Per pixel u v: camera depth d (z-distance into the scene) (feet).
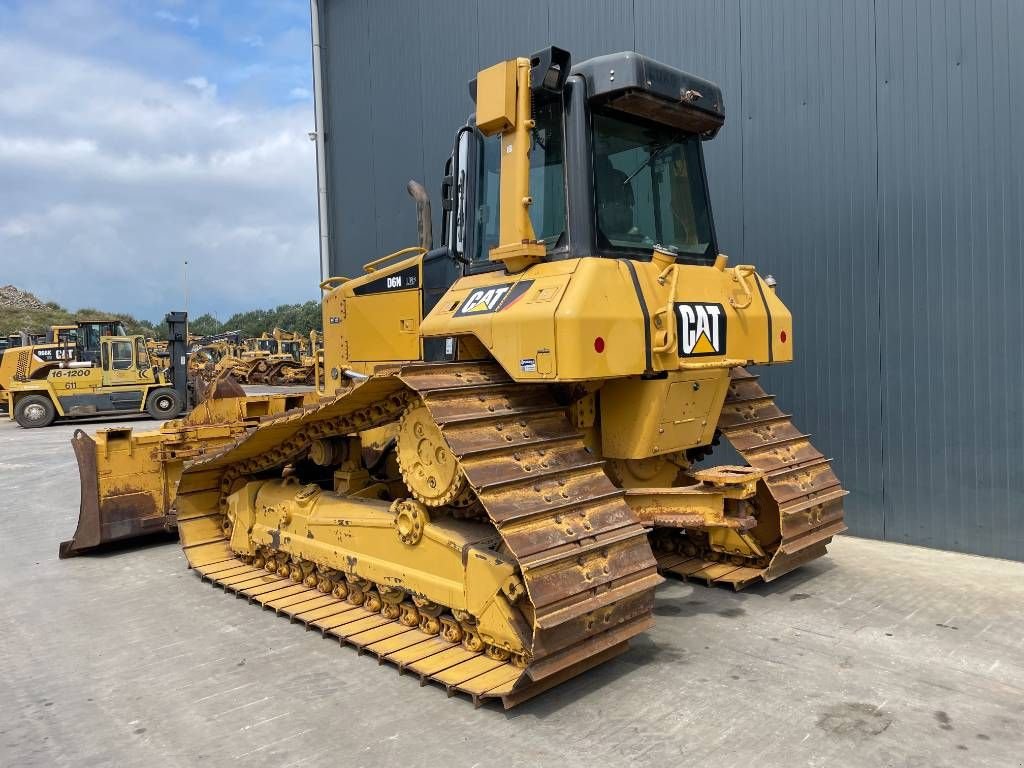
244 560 20.61
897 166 21.11
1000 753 10.87
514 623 12.66
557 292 12.96
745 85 23.99
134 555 22.65
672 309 13.99
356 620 16.10
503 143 14.32
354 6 39.40
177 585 19.58
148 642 15.69
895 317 21.35
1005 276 19.40
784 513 17.26
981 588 17.76
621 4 26.99
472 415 12.98
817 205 22.67
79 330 72.33
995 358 19.66
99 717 12.47
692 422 15.56
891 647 14.61
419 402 14.20
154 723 12.21
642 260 14.96
